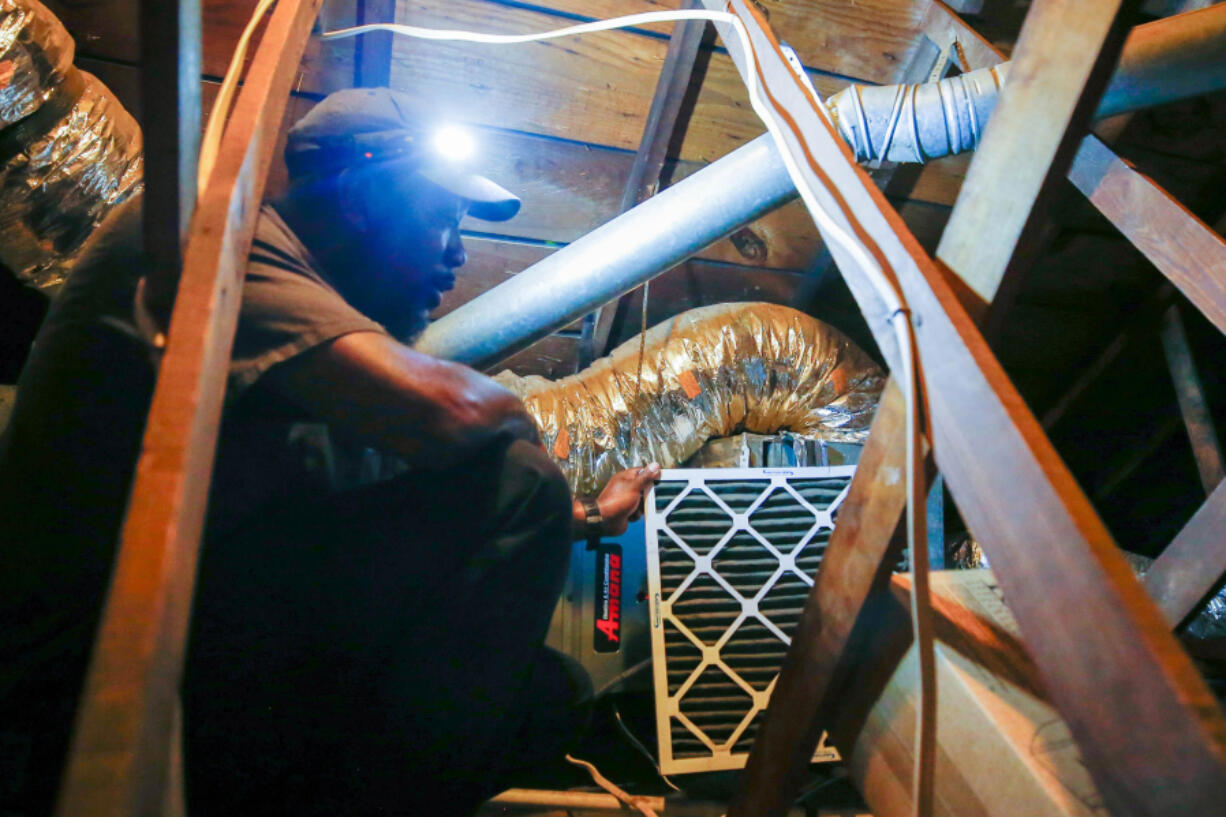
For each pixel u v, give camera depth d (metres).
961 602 0.65
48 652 0.69
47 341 0.72
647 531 1.34
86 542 0.69
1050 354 2.06
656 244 1.31
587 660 1.34
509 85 1.48
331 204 0.90
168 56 0.43
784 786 0.75
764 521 1.38
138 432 0.70
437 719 0.78
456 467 0.81
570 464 1.53
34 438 0.70
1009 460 0.40
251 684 0.74
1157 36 0.93
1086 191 0.96
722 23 0.89
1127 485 2.30
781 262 1.79
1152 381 2.09
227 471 0.74
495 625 0.79
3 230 1.09
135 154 1.19
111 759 0.29
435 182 0.92
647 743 1.45
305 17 0.67
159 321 0.49
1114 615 0.34
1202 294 0.84
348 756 0.78
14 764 0.67
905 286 0.50
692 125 1.57
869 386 1.65
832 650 0.67
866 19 1.48
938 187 1.70
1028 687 0.57
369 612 0.79
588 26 0.94
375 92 0.96
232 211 0.48
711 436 1.60
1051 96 0.54
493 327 1.36
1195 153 1.67
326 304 0.75
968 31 1.36
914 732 0.61
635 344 1.64
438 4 1.37
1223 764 0.29
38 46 1.01
